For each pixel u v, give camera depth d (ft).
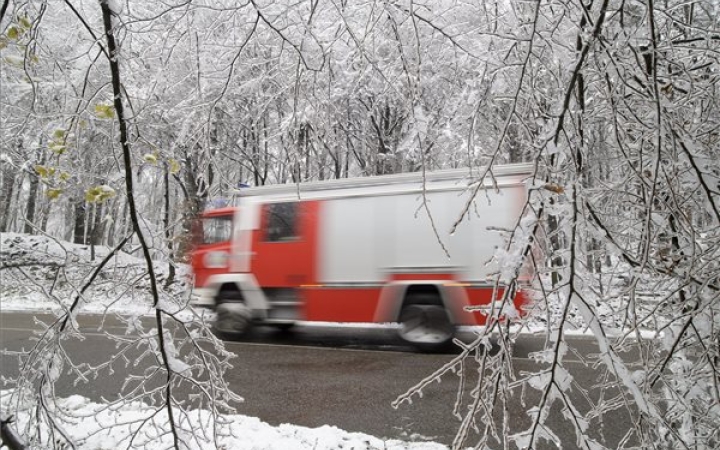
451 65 10.36
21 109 7.95
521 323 6.01
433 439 14.14
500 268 5.58
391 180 25.18
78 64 8.41
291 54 10.96
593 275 7.15
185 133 9.06
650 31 5.57
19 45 6.47
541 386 5.57
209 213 28.66
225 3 9.74
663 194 7.64
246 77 12.42
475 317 22.79
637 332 6.55
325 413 16.40
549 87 8.04
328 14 10.77
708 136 8.39
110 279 6.34
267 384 19.76
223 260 28.27
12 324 35.94
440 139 11.18
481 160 9.04
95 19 8.82
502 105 8.27
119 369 22.56
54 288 6.19
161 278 6.84
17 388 6.36
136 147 6.59
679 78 8.30
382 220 24.86
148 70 9.96
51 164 7.25
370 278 24.82
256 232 27.71
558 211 5.75
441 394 18.08
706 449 7.89
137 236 5.88
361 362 23.12
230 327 28.07
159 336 6.33
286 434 13.78
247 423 14.61
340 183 26.30
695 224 8.37
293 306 26.53
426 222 23.76
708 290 7.43
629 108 6.82
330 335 30.30
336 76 12.06
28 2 6.68
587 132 8.26
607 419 15.51
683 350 8.34
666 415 8.15
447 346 24.21
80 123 7.02
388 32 9.90
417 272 23.72
